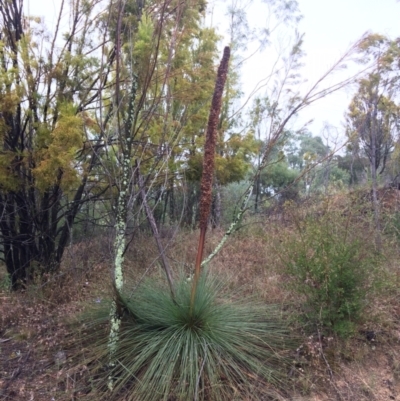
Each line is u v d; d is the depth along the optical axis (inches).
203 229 157.1
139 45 158.2
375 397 153.3
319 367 161.8
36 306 199.3
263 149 234.1
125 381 147.1
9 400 143.6
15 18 245.0
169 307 163.8
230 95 316.8
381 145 313.3
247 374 152.1
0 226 243.4
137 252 265.1
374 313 182.1
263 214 350.3
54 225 251.3
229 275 221.9
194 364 145.8
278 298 200.1
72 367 157.1
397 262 216.5
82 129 219.3
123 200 157.3
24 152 220.1
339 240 179.9
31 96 223.3
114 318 152.6
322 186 424.8
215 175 302.5
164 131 175.8
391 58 179.0
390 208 306.7
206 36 285.4
